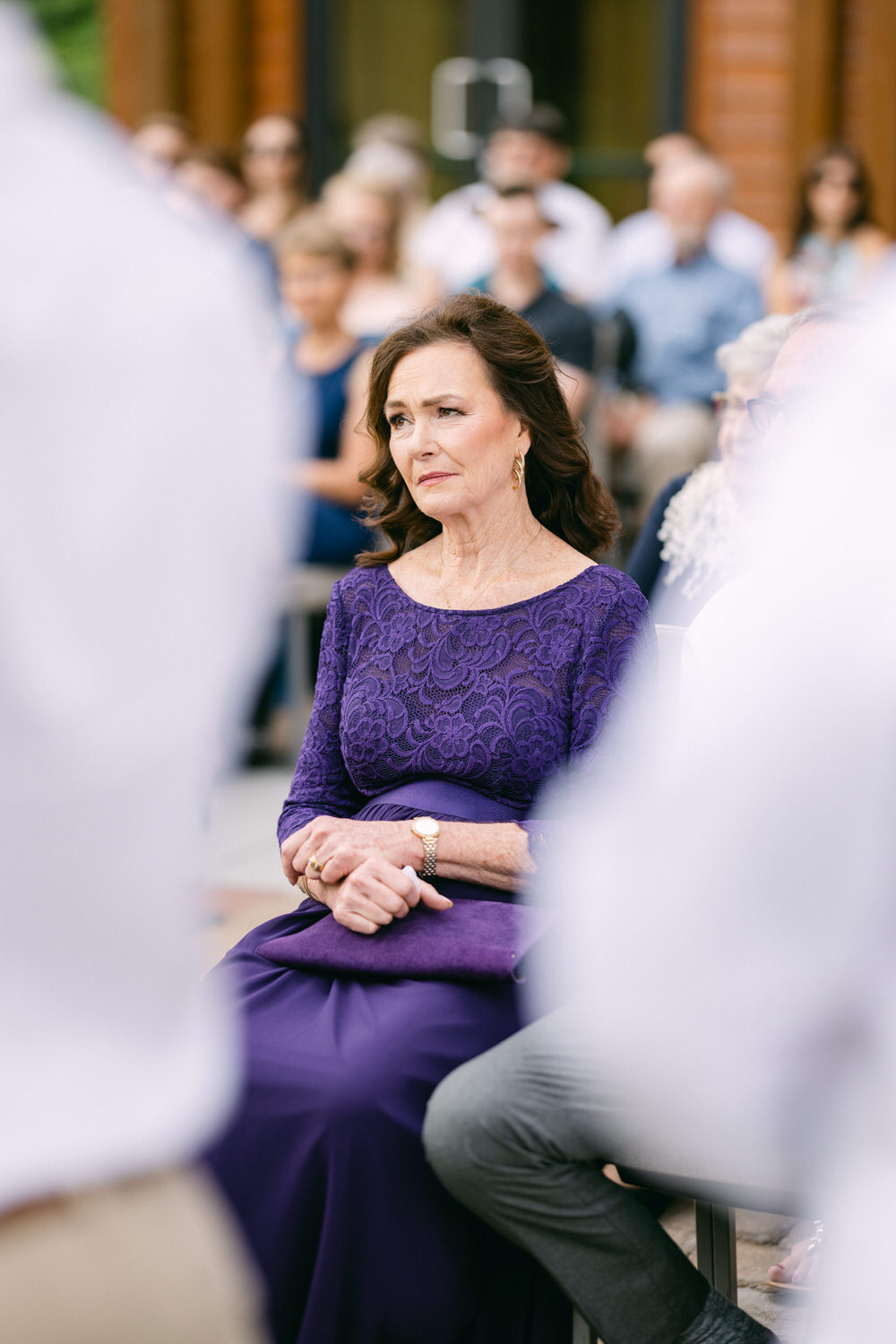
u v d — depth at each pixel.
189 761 1.73
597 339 9.33
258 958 3.75
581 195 11.72
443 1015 3.41
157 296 1.67
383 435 4.14
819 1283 2.14
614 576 3.91
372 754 3.92
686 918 1.96
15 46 1.71
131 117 12.75
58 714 1.62
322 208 10.36
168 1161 1.82
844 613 1.83
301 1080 3.29
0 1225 1.76
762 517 2.04
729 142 12.80
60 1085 1.73
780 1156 2.45
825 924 1.89
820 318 3.94
